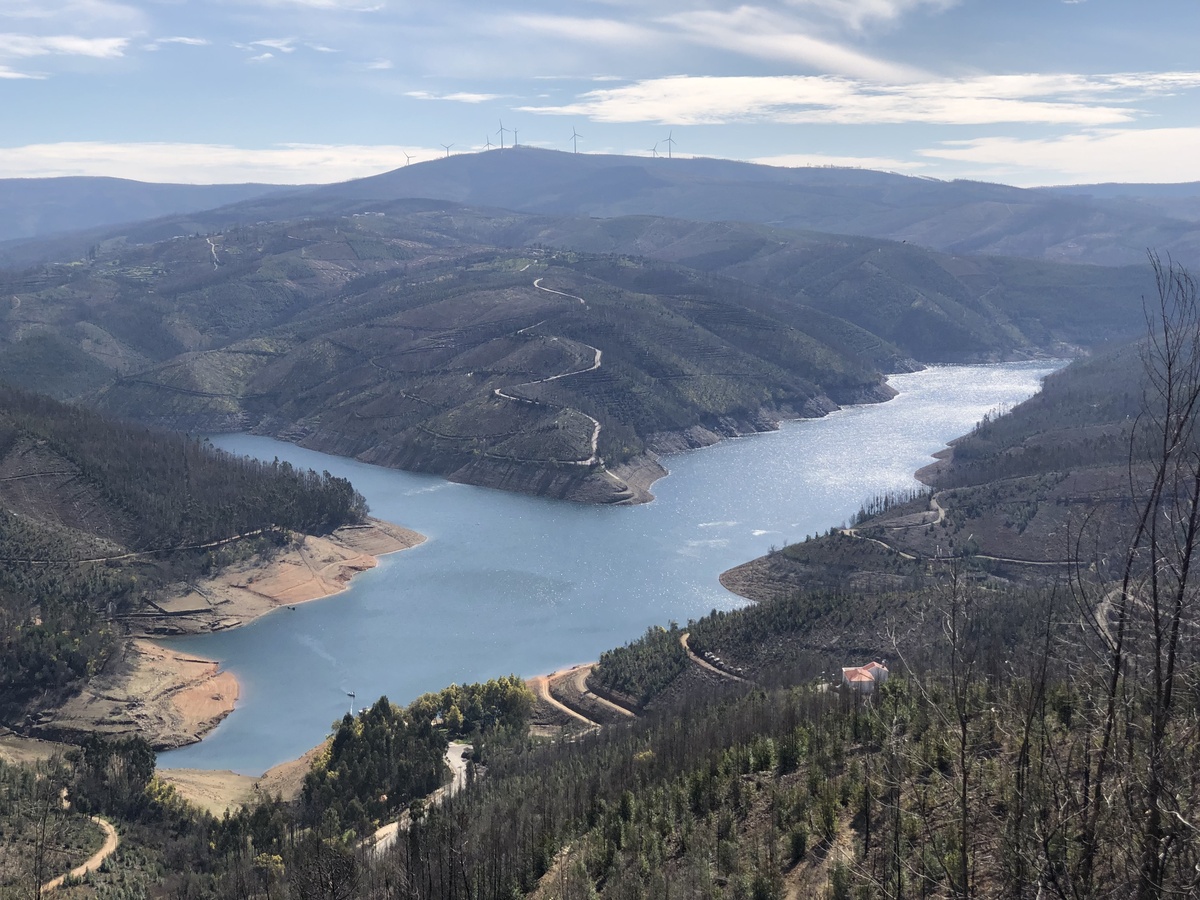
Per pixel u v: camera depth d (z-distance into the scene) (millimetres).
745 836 115375
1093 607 63562
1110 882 56719
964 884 63125
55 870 152375
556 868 126500
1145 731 58000
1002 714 90125
